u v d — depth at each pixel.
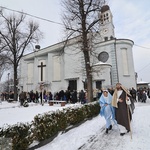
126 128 5.22
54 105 18.05
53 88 30.03
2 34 22.69
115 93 5.70
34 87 34.03
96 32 14.30
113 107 5.96
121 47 24.30
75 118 7.10
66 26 14.46
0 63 22.70
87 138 5.33
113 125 7.02
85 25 13.83
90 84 13.30
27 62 37.75
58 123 5.70
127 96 5.60
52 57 31.47
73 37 14.46
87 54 13.73
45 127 4.92
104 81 22.25
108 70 22.55
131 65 24.20
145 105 14.84
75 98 18.88
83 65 25.19
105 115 6.04
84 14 13.88
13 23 23.84
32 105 18.88
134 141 4.67
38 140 4.70
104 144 4.65
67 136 5.66
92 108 9.23
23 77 37.28
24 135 4.04
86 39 13.67
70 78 27.12
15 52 23.44
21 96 19.19
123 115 5.33
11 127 3.76
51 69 31.02
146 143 4.42
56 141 5.14
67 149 4.40
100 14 14.08
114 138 5.16
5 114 11.38
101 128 6.62
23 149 3.98
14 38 23.48
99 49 25.20
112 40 24.30
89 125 7.30
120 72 23.44
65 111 6.62
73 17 14.22
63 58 27.45
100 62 23.17
